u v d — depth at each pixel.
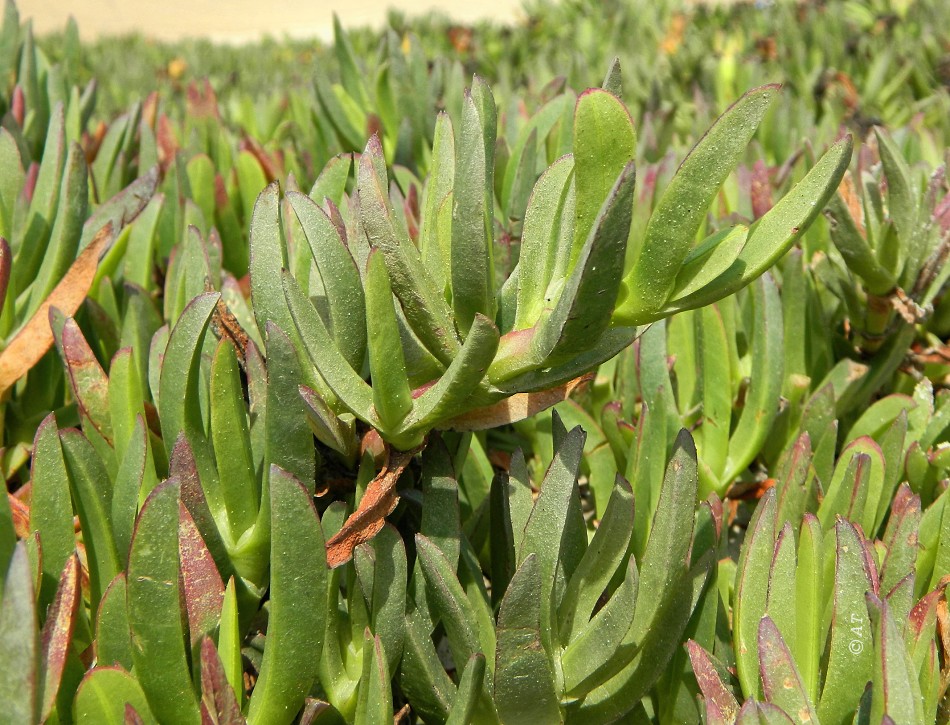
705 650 0.34
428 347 0.33
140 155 0.67
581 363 0.31
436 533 0.35
